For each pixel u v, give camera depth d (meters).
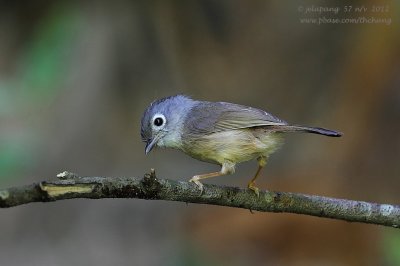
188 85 14.74
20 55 10.98
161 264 12.70
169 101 9.29
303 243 12.34
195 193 7.29
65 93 13.67
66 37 10.44
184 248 12.59
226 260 12.30
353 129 14.20
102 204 14.05
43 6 12.00
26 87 9.64
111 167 14.18
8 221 13.80
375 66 14.43
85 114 14.10
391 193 13.49
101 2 14.23
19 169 9.68
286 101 15.08
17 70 10.09
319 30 15.15
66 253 13.40
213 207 13.25
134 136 14.45
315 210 7.67
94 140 14.20
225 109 8.77
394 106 14.27
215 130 8.62
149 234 13.52
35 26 11.80
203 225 12.97
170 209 13.70
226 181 14.02
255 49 15.24
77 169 13.89
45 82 9.71
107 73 14.25
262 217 12.66
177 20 14.75
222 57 15.02
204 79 14.84
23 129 11.41
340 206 7.67
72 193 6.50
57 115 13.74
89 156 14.16
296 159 14.18
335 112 14.55
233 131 8.55
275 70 15.20
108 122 14.33
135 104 14.49
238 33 15.20
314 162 13.98
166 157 14.66
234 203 7.54
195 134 8.76
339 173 13.73
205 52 14.91
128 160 14.30
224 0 15.09
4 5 12.50
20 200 6.26
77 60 13.80
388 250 10.42
